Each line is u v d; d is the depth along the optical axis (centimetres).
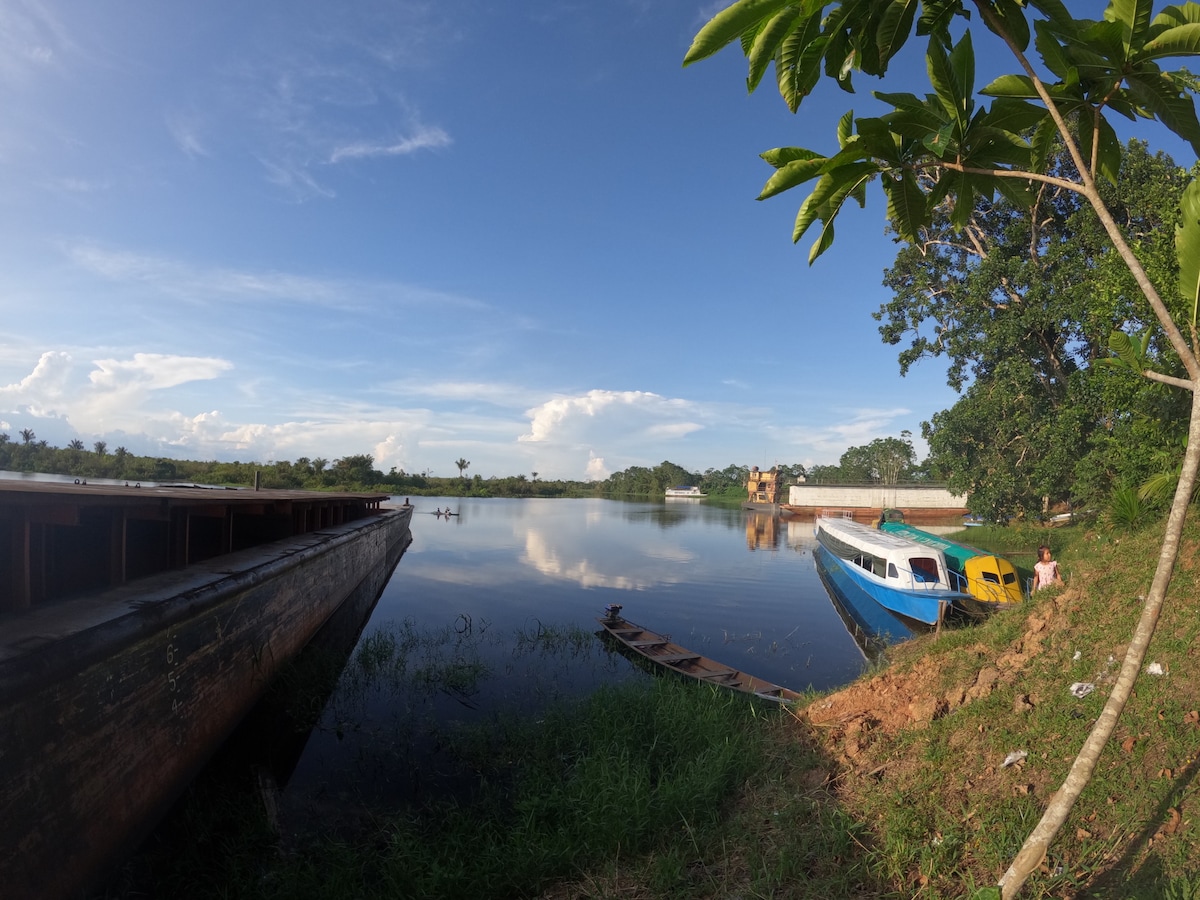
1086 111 315
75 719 461
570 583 2309
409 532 4219
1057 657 604
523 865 507
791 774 585
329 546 1473
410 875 512
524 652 1327
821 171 327
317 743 836
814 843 462
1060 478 2567
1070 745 464
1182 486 269
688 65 290
